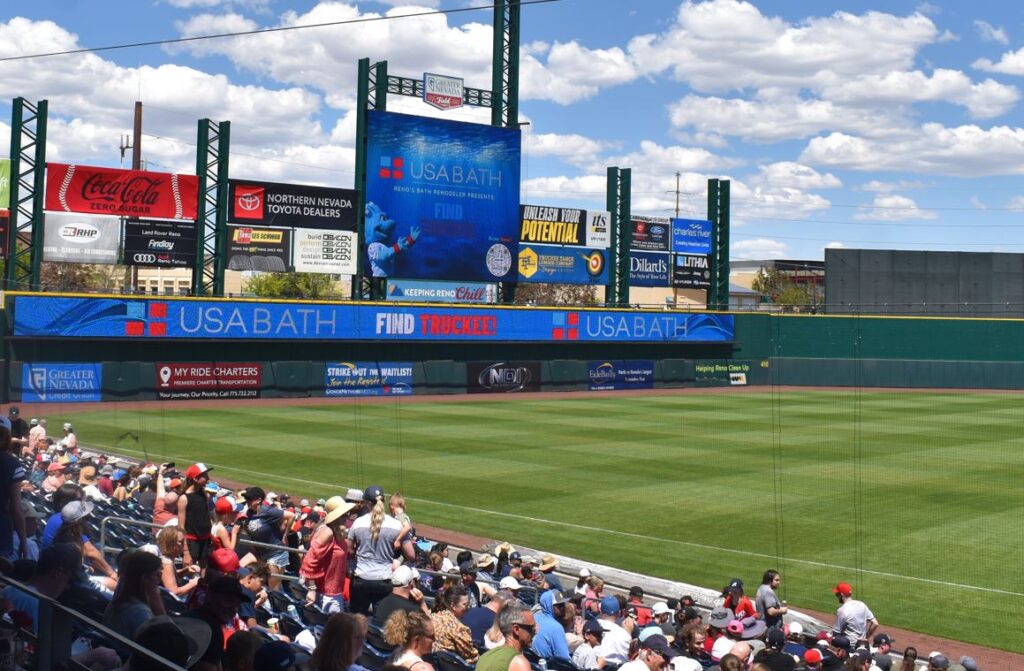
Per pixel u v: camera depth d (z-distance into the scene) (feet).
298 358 226.58
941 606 72.28
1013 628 67.72
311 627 38.52
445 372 241.76
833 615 69.87
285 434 158.40
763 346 289.53
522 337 250.98
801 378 289.12
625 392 259.80
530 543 89.20
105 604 25.80
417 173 233.14
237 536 51.19
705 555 85.76
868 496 112.47
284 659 21.17
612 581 74.54
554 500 108.37
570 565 77.97
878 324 289.53
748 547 88.58
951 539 92.27
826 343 289.33
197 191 214.28
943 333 288.10
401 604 39.34
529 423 180.45
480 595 51.29
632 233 271.90
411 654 26.89
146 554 23.73
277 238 221.46
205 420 175.42
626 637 44.50
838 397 251.80
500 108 245.45
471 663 36.60
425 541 75.77
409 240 233.14
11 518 33.09
